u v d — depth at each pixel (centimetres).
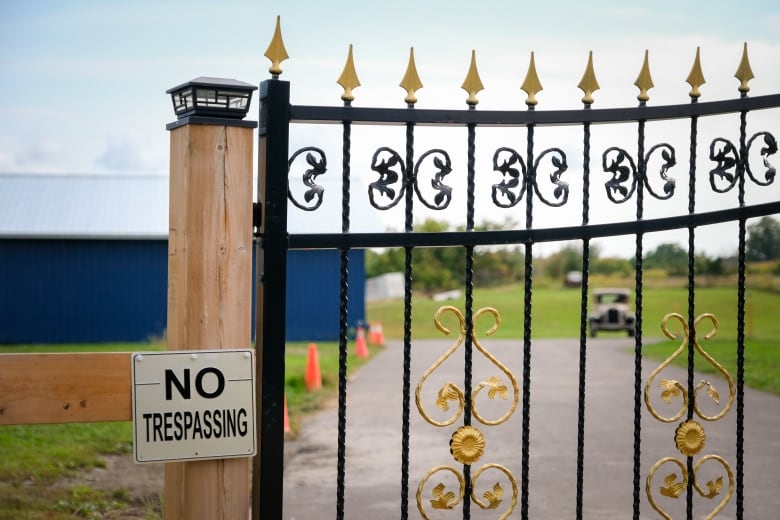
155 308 2814
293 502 725
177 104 343
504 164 346
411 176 340
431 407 1312
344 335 346
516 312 4462
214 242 330
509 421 1160
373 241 341
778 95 375
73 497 677
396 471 852
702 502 725
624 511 698
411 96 341
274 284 335
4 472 750
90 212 2894
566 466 867
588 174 360
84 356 318
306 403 1317
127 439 927
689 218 370
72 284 2789
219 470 330
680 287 4409
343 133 341
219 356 328
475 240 348
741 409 390
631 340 2962
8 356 313
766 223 4056
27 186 3003
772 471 835
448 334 350
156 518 627
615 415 1204
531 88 350
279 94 335
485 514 695
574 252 5734
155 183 3106
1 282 2761
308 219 2619
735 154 374
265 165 335
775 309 3666
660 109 362
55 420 315
